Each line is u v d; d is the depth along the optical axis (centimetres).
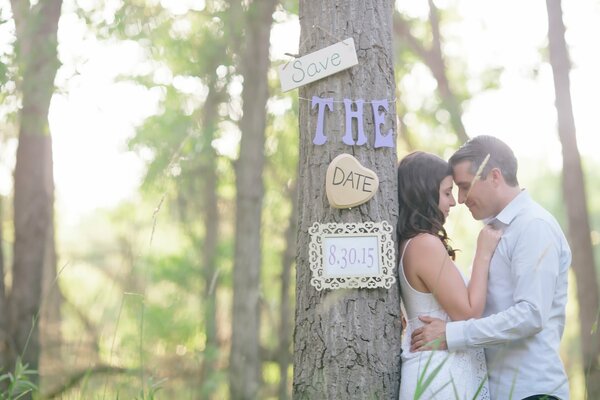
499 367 275
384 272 265
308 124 276
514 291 271
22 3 618
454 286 264
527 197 284
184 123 884
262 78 786
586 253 876
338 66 270
